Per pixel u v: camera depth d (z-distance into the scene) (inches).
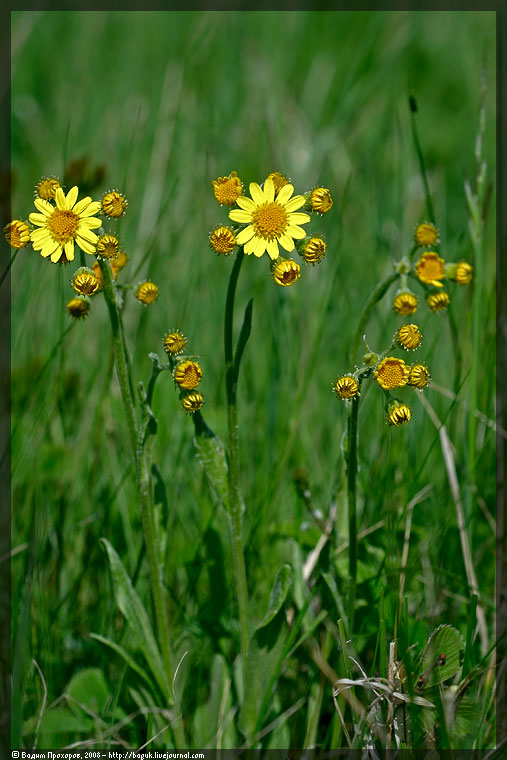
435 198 168.2
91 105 199.8
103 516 104.8
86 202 72.5
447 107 223.9
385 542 101.6
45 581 99.0
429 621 95.9
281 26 247.0
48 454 109.9
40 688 90.4
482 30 232.4
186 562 105.3
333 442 121.8
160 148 167.8
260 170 176.4
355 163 182.4
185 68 198.8
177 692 89.7
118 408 113.4
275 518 111.3
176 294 137.9
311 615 96.4
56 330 120.5
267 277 147.3
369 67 224.5
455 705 78.4
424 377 73.6
